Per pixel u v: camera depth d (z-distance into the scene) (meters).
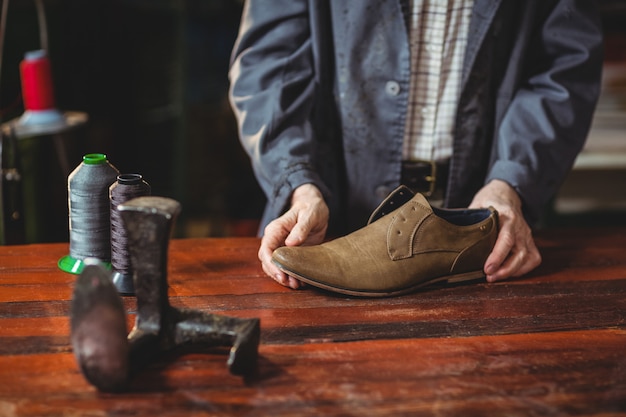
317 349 1.08
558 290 1.35
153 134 3.27
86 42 3.05
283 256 1.26
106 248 1.34
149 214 0.97
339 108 1.64
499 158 1.60
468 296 1.31
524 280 1.40
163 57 3.17
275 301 1.26
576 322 1.21
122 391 0.94
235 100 1.62
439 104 1.62
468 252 1.36
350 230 1.71
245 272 1.40
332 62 1.65
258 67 1.61
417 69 1.61
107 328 0.90
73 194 1.31
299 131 1.56
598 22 1.68
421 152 1.65
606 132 2.67
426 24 1.58
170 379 0.98
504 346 1.11
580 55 1.64
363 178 1.67
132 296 1.26
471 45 1.58
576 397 0.96
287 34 1.61
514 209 1.47
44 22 2.31
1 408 0.90
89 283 0.91
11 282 1.31
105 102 3.18
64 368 1.00
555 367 1.05
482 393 0.97
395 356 1.07
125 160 3.27
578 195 2.86
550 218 2.87
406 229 1.31
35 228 2.89
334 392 0.96
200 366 1.02
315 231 1.42
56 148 2.75
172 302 1.24
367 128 1.63
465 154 1.64
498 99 1.66
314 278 1.26
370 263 1.29
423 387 0.98
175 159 3.24
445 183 1.67
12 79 2.82
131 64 3.18
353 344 1.10
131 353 0.97
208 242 1.58
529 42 1.68
